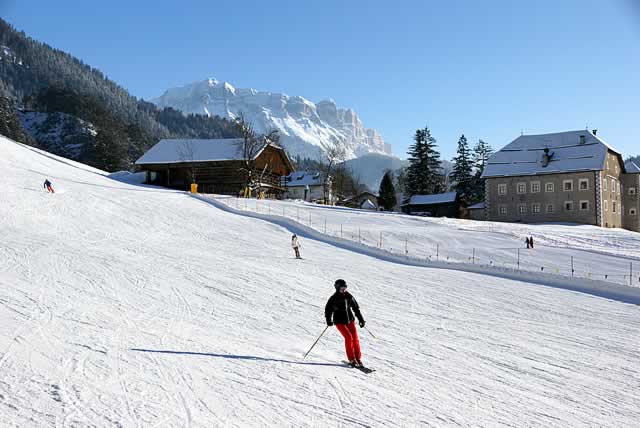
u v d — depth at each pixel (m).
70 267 18.86
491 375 10.01
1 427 6.32
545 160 70.44
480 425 7.45
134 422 6.74
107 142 128.38
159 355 9.71
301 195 105.00
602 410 8.39
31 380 7.96
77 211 35.66
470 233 42.59
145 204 42.56
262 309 14.77
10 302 13.01
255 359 9.97
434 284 21.45
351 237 37.12
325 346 11.45
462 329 14.01
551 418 7.92
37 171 51.12
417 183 101.69
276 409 7.53
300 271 22.39
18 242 23.98
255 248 29.17
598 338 13.63
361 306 16.44
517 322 15.26
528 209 70.69
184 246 27.72
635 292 19.67
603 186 67.94
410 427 7.18
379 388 8.80
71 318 11.91
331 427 7.01
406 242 37.09
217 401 7.68
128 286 16.42
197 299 15.40
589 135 71.94
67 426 6.50
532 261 32.38
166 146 72.31
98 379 8.22
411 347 11.84
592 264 31.92
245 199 55.44
